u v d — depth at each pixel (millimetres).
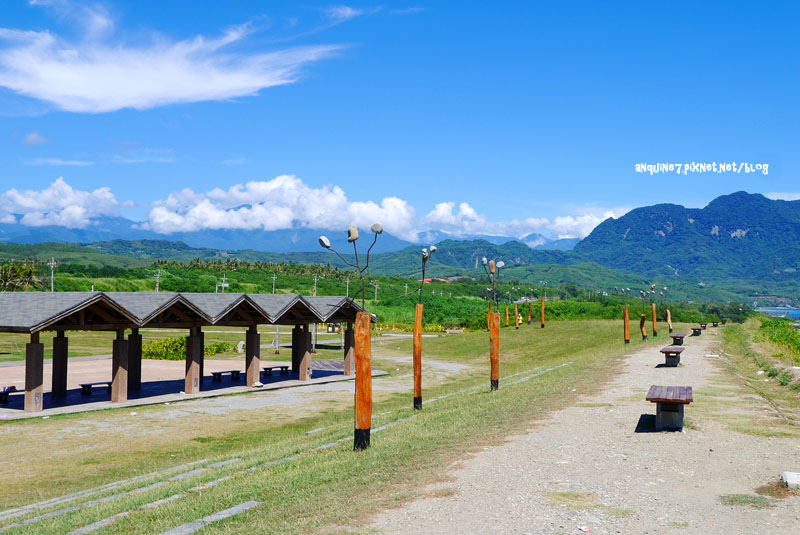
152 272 137750
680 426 11766
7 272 95062
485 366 44219
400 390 29500
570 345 51750
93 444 17484
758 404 14742
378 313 98375
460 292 151625
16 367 36438
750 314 185500
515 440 11359
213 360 44281
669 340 40688
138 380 27875
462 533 6508
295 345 34812
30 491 12742
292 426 20250
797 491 7797
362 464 10055
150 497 9109
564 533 6441
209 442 17797
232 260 160000
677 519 6840
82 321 23359
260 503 8109
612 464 9383
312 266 166375
